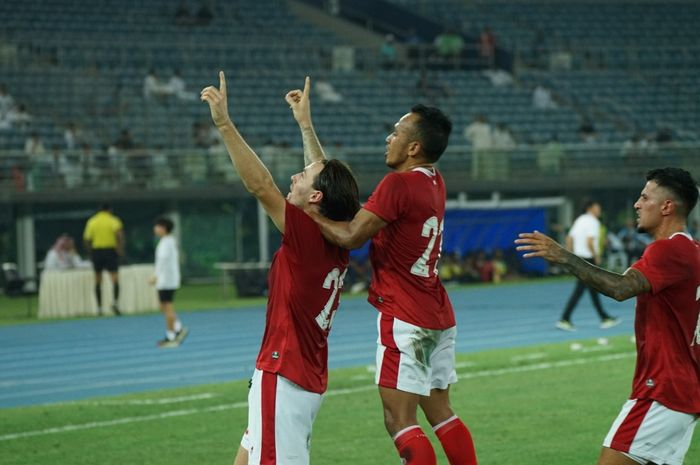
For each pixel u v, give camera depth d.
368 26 76.00
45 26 65.88
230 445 17.03
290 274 10.02
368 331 33.66
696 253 10.35
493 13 79.62
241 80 64.12
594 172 58.88
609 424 17.98
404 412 11.31
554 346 28.97
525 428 17.78
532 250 10.17
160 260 30.81
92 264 42.00
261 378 10.08
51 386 24.31
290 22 73.25
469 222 54.59
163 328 36.34
